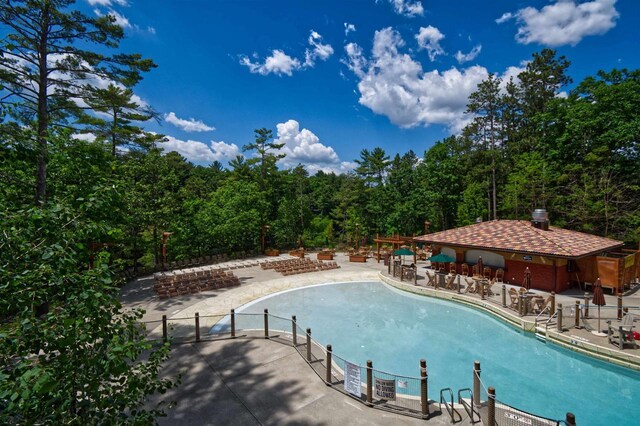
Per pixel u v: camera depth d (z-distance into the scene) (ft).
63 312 11.21
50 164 49.85
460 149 159.02
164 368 32.68
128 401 11.98
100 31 51.49
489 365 37.52
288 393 28.35
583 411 29.07
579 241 64.39
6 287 10.98
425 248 119.44
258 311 56.39
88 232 13.83
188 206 105.09
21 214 12.49
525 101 147.84
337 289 71.41
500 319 50.85
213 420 24.72
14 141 21.36
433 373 35.99
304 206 158.92
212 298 62.69
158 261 100.22
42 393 9.41
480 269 67.10
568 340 39.19
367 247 129.08
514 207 110.22
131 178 86.28
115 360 10.94
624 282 58.03
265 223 128.06
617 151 93.56
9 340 10.23
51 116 54.54
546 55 143.13
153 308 55.98
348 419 24.88
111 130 64.64
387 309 58.08
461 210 132.87
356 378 27.68
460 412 25.96
